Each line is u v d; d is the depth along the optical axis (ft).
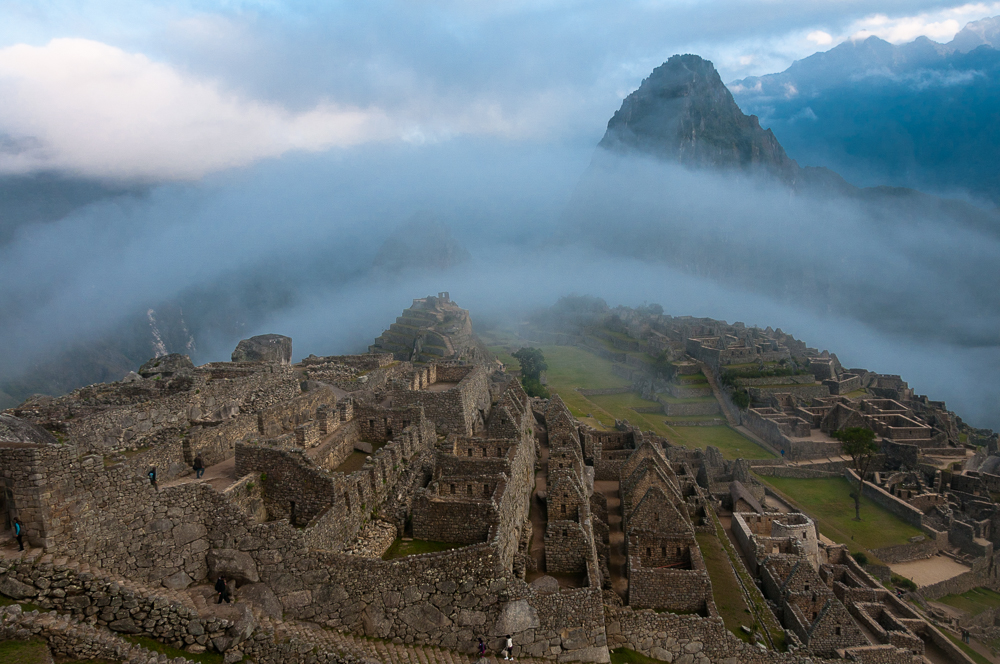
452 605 130.82
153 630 104.53
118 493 109.50
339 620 125.39
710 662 173.37
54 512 100.89
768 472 536.42
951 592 372.99
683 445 552.41
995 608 355.77
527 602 135.44
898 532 420.77
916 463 522.06
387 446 171.53
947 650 248.52
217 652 106.83
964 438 652.48
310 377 243.19
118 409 141.49
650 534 205.46
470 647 131.85
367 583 126.62
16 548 99.81
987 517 428.15
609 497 257.34
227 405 171.94
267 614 119.55
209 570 121.70
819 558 295.48
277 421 173.37
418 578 128.77
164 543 115.55
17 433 117.50
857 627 213.05
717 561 238.48
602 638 140.36
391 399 222.48
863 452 504.02
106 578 103.30
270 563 123.03
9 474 100.01
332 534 133.28
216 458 148.66
